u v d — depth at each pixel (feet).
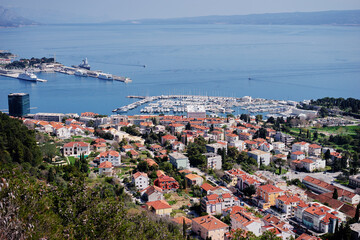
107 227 326.24
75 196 342.03
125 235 334.44
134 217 438.81
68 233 299.99
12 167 337.52
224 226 562.25
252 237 399.24
